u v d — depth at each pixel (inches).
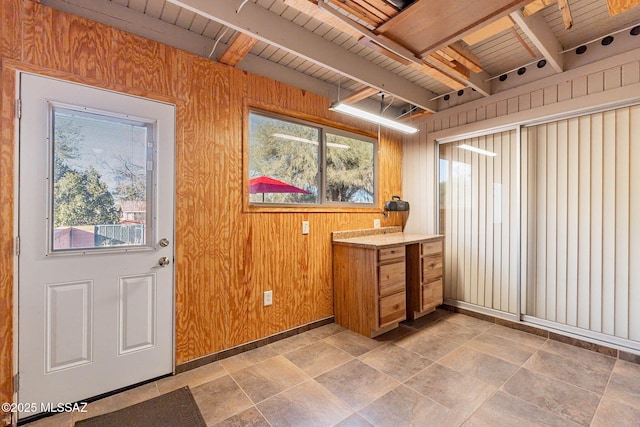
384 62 112.1
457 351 100.6
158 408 71.9
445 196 146.7
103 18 78.4
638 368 89.3
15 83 65.8
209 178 92.7
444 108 142.2
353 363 92.8
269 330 106.9
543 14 86.7
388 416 68.9
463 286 139.3
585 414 69.0
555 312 110.4
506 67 118.0
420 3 58.6
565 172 108.1
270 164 109.3
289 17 86.0
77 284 73.0
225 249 96.0
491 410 70.7
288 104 112.3
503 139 125.2
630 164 94.8
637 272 93.6
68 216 72.2
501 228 125.7
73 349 72.5
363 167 141.8
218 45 96.5
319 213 122.4
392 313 114.3
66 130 71.7
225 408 71.9
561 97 106.2
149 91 82.2
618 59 93.9
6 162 65.0
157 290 83.8
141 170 81.7
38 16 68.2
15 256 66.0
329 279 125.5
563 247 108.7
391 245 112.7
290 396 76.4
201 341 91.4
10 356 65.7
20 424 66.3
